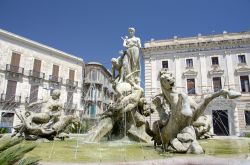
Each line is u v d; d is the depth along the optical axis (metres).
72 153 3.88
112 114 6.45
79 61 41.41
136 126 6.64
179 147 3.70
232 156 2.86
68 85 39.16
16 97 32.56
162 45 34.59
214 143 5.68
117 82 7.66
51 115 6.65
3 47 32.91
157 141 4.50
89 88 38.78
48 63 37.78
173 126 4.04
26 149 2.26
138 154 3.69
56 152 4.00
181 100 4.02
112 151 4.21
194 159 2.69
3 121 29.89
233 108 28.39
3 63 32.62
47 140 6.07
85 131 9.37
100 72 41.03
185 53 33.34
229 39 31.81
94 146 5.21
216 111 28.81
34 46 36.28
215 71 31.66
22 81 34.22
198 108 4.37
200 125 6.85
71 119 7.11
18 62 34.31
